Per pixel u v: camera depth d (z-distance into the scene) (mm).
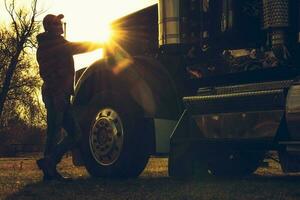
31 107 38156
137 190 5082
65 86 6219
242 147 6023
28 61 36625
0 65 35781
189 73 6234
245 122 5648
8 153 43281
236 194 4668
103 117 6570
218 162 6688
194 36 6148
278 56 5453
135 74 6445
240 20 5762
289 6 5414
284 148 5547
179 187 5320
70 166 10898
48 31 6273
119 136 6414
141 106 6355
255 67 5668
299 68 5461
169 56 6344
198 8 6102
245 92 5641
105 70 6703
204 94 6035
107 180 6234
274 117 5418
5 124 41469
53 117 6234
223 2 5859
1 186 5598
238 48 5836
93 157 6648
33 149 44531
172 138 6117
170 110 6340
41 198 4570
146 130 6332
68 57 6262
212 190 5008
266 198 4363
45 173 6219
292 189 5055
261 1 5609
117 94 6488
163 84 6348
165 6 6246
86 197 4586
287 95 5266
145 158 6387
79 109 6859
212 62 6043
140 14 6910
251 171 7219
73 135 6316
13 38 34906
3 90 35875
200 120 6043
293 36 5449
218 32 5918
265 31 5582
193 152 6203
